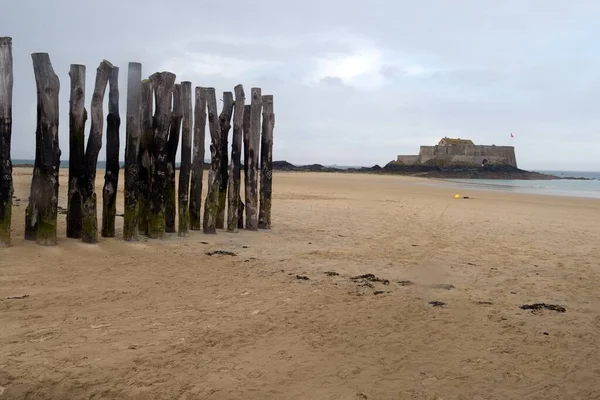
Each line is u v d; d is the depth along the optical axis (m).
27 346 3.89
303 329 4.61
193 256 7.62
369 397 3.38
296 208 16.02
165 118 8.62
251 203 10.47
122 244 8.01
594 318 5.27
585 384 3.67
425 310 5.36
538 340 4.54
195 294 5.61
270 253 8.22
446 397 3.42
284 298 5.60
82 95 7.75
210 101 9.58
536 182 64.62
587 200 25.58
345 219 13.44
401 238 10.34
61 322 4.46
